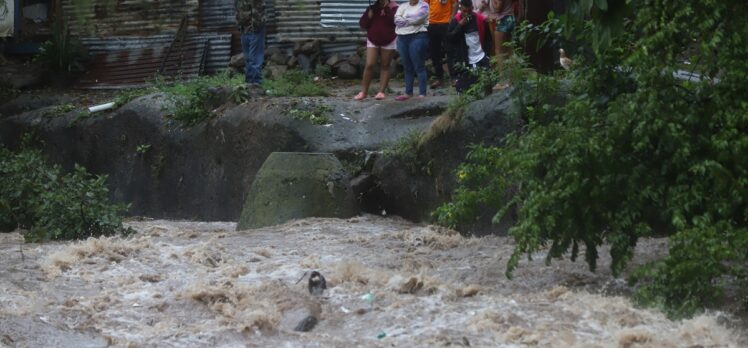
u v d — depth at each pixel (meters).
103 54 29.95
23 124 25.31
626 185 8.96
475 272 10.58
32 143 24.95
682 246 8.25
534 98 12.06
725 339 7.61
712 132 8.83
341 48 27.80
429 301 9.11
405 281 9.68
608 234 9.19
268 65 27.52
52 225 14.46
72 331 8.44
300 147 18.58
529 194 9.49
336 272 10.37
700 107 8.88
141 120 22.41
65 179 15.40
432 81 22.97
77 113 24.19
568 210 9.10
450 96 19.08
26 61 31.77
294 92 21.88
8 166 16.36
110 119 23.22
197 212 20.92
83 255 11.55
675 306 8.31
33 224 15.73
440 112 18.66
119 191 22.81
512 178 10.29
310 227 15.12
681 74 10.78
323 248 12.83
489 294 9.39
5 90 28.67
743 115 8.50
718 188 8.44
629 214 8.90
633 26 9.38
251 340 8.30
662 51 8.84
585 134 9.06
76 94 28.33
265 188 16.53
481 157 11.20
